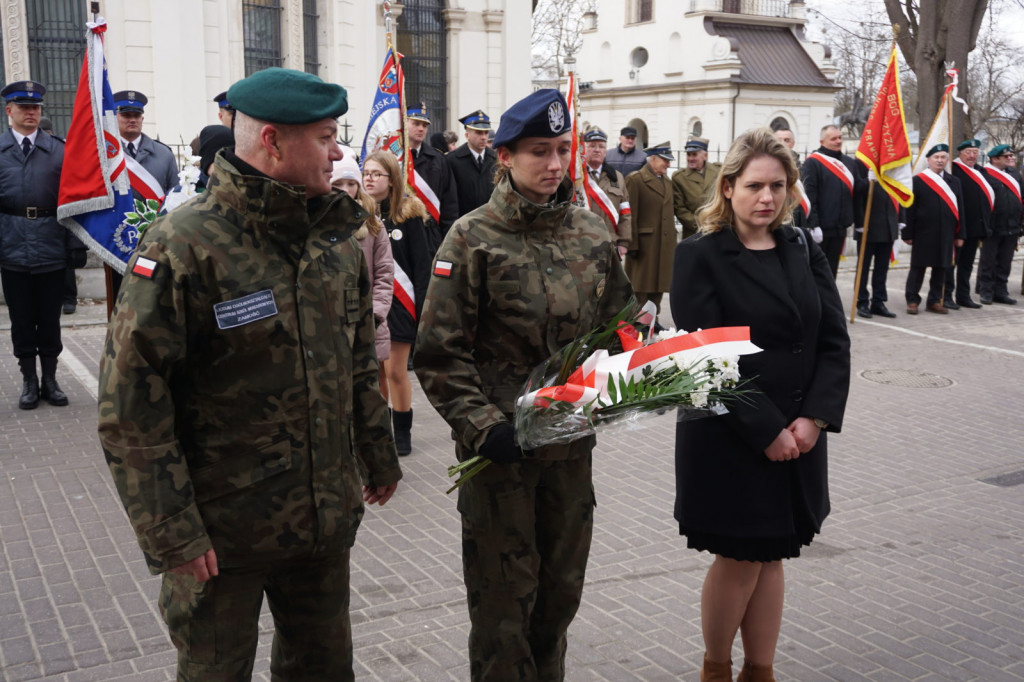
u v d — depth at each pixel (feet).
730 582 10.20
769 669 10.50
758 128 9.96
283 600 8.31
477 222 8.98
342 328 7.94
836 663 11.79
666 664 11.68
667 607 13.19
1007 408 24.80
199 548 7.13
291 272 7.56
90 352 28.37
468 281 8.87
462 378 8.89
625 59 152.56
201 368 7.34
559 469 9.24
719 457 9.89
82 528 15.52
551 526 9.43
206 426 7.41
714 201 10.20
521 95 70.38
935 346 32.60
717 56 138.10
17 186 21.77
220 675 7.70
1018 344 33.06
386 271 17.47
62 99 44.88
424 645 11.93
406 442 19.49
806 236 10.40
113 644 11.80
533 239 9.05
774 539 9.89
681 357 8.68
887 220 37.14
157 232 7.16
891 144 35.40
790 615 13.05
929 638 12.46
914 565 14.79
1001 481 19.06
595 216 9.67
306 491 7.66
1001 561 15.01
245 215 7.34
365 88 56.44
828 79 146.00
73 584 13.48
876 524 16.53
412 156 27.30
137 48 44.55
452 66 67.67
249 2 49.39
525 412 8.47
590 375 8.66
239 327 7.27
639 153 46.47
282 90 7.27
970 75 116.37
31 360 22.58
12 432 20.71
